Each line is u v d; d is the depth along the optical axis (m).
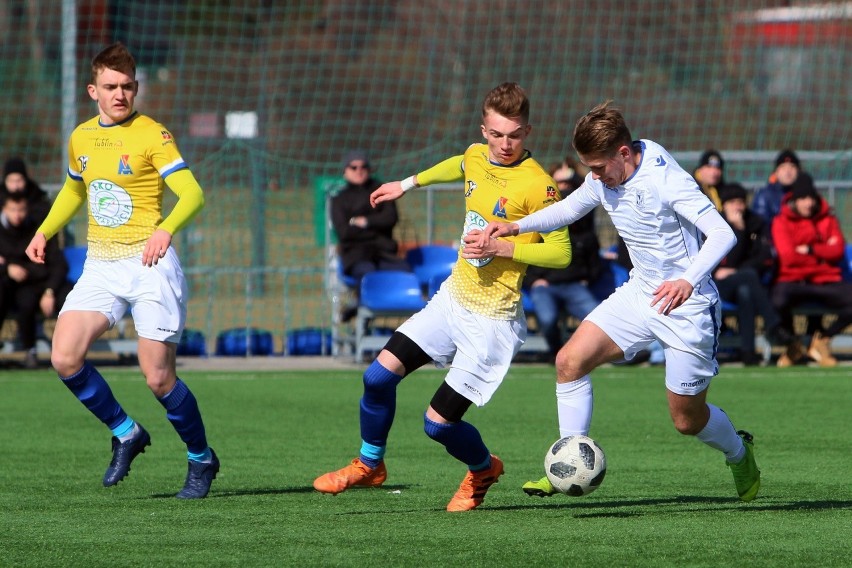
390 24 76.25
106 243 16.80
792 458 21.19
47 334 39.78
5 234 34.84
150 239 15.91
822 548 13.31
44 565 12.59
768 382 32.78
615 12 70.06
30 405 28.53
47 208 35.03
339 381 33.69
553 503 16.80
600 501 16.98
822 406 28.30
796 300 36.34
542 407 28.48
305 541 13.80
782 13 66.81
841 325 36.50
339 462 20.98
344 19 75.75
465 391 15.60
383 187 17.11
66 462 20.83
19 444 22.92
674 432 24.56
